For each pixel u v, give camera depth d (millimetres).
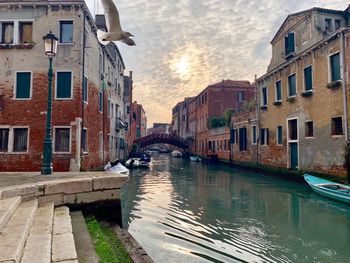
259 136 20969
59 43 14516
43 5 14469
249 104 24641
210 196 12219
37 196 5645
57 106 14219
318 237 6801
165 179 18438
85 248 4152
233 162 26266
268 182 16141
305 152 15289
